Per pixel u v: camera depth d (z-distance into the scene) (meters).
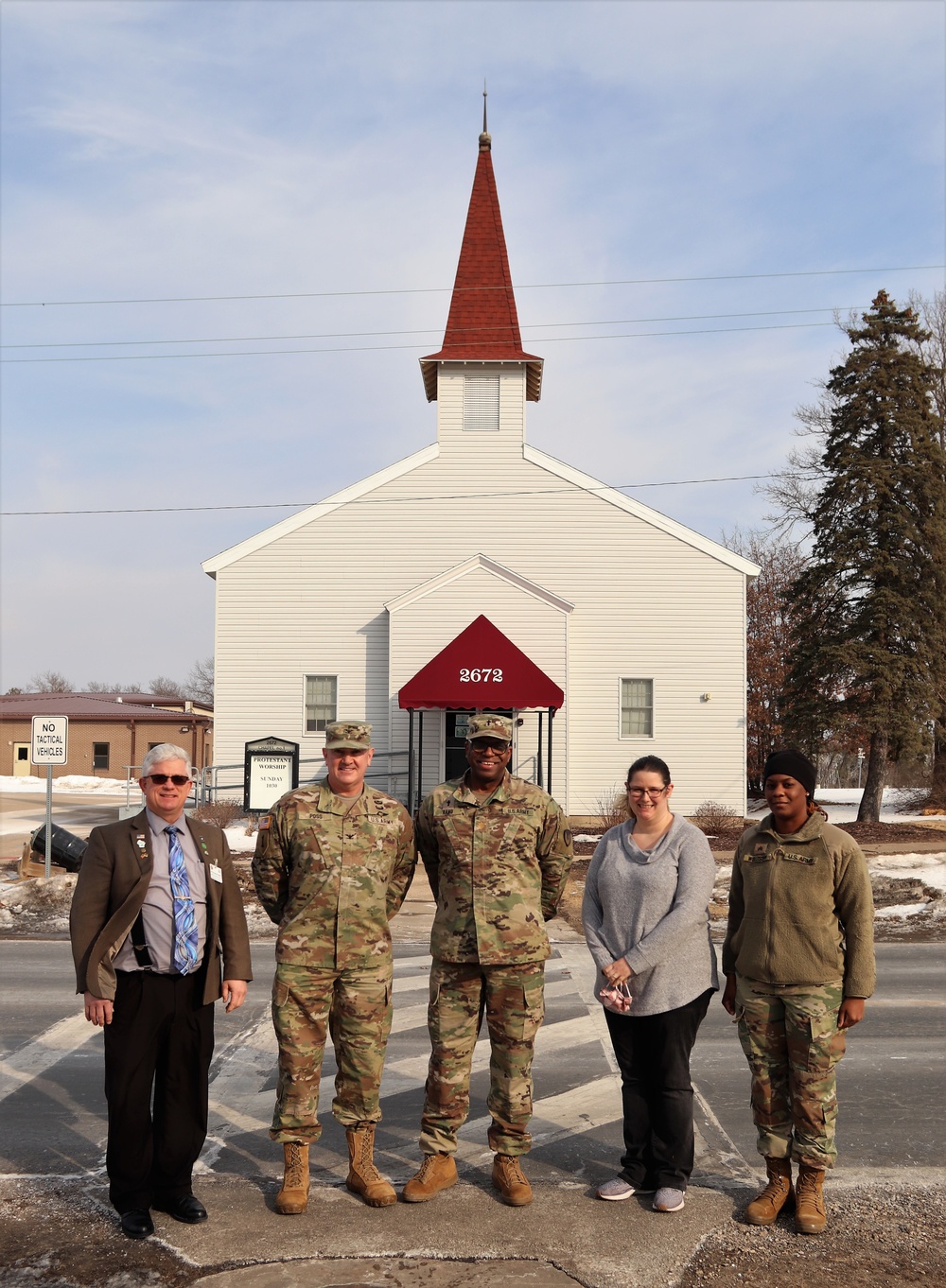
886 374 28.47
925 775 38.69
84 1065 7.74
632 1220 5.03
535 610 26.05
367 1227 4.94
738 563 26.44
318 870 5.25
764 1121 5.10
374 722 26.45
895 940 13.91
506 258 28.06
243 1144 6.08
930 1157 5.94
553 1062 7.88
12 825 28.91
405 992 10.24
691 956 5.34
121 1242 4.80
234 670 26.72
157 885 5.11
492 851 5.34
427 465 26.94
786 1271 4.53
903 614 27.34
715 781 26.22
